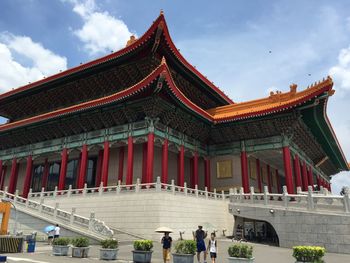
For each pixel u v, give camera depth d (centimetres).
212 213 3684
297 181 4728
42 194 4138
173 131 4394
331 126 5019
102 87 5038
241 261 1541
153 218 3069
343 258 2195
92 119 4506
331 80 3753
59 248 2180
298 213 2816
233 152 4900
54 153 5050
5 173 5891
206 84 5094
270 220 3052
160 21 3891
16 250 2306
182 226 3222
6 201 2922
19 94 5628
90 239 2747
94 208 3534
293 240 2783
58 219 3120
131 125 4188
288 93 4438
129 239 2908
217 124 4778
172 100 3969
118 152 4622
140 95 3872
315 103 3950
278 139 4553
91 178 4828
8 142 5650
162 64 3506
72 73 4872
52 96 5556
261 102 4728
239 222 3734
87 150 4578
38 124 4997
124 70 4644
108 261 1928
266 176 5556
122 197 3375
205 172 4988
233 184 4778
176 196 3272
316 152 5925
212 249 1827
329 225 2597
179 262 1711
